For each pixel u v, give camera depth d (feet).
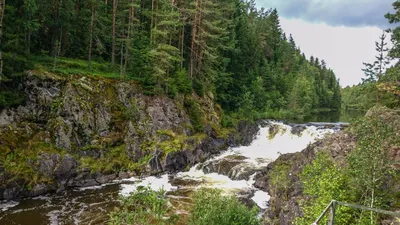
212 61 142.51
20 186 70.90
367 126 41.57
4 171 69.82
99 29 126.72
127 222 58.39
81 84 96.73
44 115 86.07
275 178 76.95
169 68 123.65
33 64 90.02
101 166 86.33
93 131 92.89
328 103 327.47
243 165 96.17
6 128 77.77
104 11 130.93
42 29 115.24
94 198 73.10
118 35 122.31
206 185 83.35
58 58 109.60
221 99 161.27
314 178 48.49
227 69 172.65
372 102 81.56
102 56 136.67
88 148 88.28
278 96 215.10
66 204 69.10
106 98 100.89
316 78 331.98
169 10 120.98
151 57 112.68
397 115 53.67
